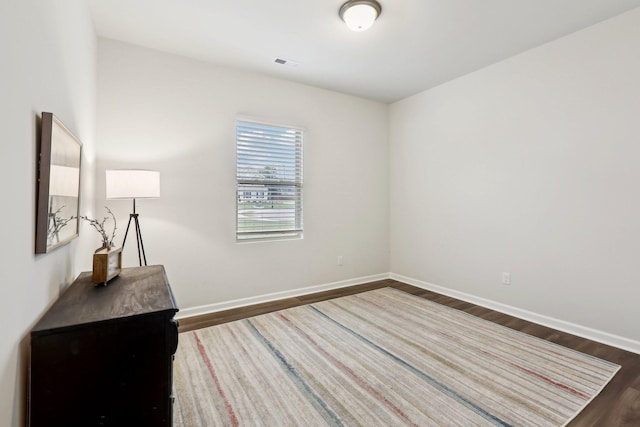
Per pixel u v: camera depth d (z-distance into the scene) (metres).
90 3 2.26
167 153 3.00
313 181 3.93
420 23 2.52
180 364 2.21
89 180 2.39
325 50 2.97
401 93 4.15
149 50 2.90
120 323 1.17
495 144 3.28
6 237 0.94
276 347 2.46
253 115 3.45
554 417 1.66
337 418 1.67
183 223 3.08
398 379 2.03
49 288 1.36
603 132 2.52
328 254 4.08
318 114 3.94
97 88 2.69
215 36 2.72
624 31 2.40
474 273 3.52
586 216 2.63
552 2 2.26
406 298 3.70
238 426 1.62
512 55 3.09
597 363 2.21
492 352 2.38
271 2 2.26
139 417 1.19
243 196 3.46
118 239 2.80
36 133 1.19
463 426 1.60
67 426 1.10
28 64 1.11
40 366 1.07
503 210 3.23
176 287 3.06
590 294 2.62
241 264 3.42
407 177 4.34
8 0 0.94
